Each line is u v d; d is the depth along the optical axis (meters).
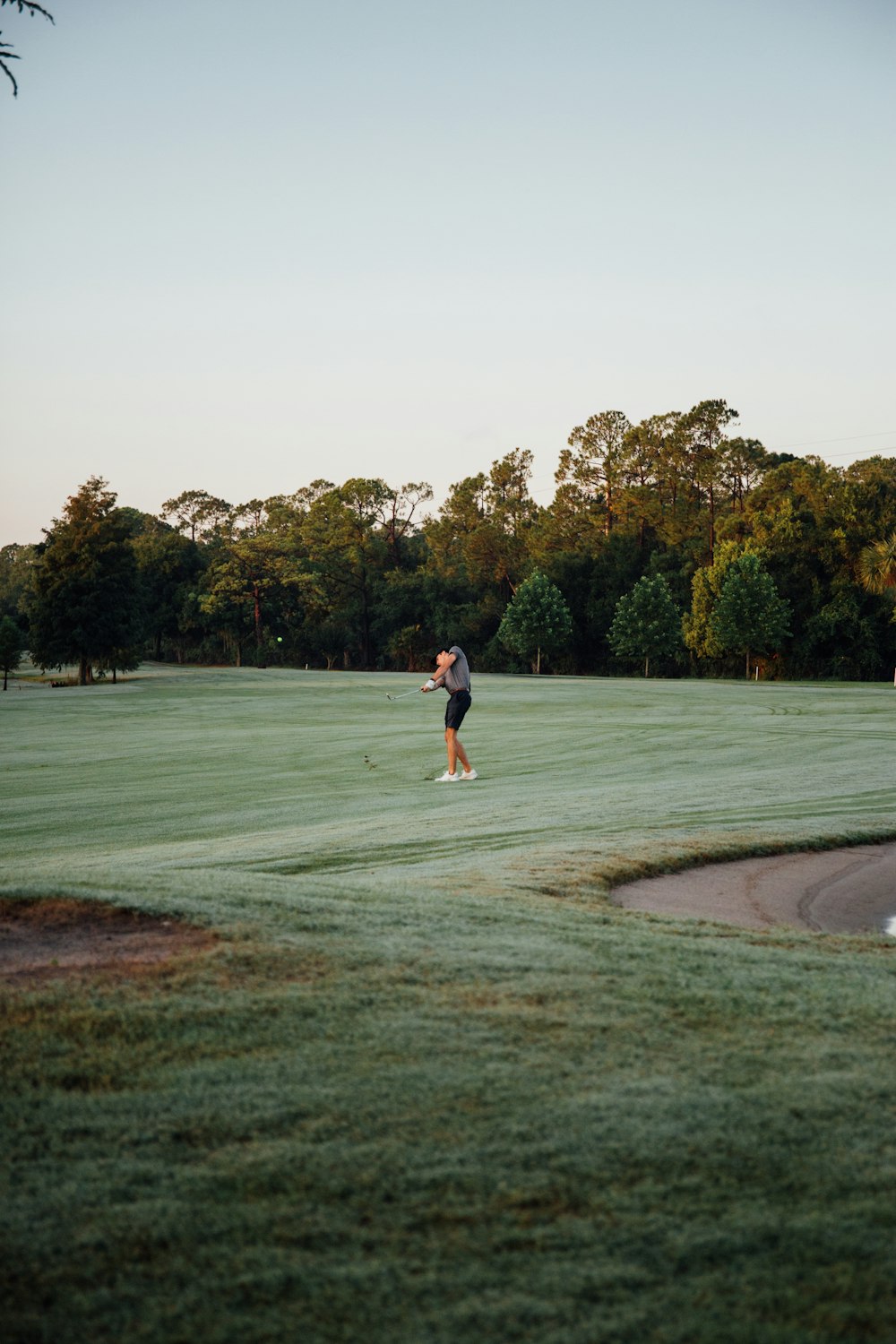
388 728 27.52
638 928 5.73
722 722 27.91
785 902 7.32
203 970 4.46
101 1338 2.30
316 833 9.84
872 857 9.04
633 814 10.84
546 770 16.72
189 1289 2.46
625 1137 3.14
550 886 6.92
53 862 8.45
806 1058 3.76
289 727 28.77
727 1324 2.34
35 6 6.77
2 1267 2.54
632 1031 3.97
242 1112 3.28
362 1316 2.37
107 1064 3.60
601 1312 2.38
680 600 82.31
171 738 25.02
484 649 95.31
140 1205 2.79
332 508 108.12
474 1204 2.80
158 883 6.06
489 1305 2.40
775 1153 3.06
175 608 103.88
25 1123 3.21
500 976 4.56
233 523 127.50
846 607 69.69
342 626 104.94
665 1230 2.68
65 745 23.45
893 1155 3.06
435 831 9.66
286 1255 2.59
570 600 89.06
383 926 5.28
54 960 4.60
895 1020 4.22
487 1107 3.33
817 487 73.81
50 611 62.97
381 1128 3.19
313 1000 4.18
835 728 25.45
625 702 38.81
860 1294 2.44
